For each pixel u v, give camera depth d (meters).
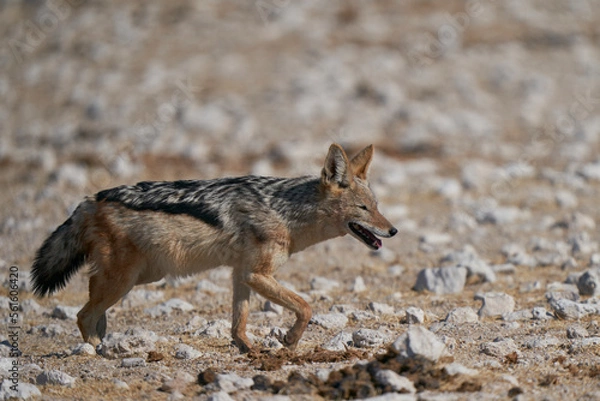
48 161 41.00
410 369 14.52
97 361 17.17
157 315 22.69
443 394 13.81
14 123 49.19
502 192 36.91
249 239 18.62
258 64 56.91
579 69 57.12
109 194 19.05
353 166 20.30
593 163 40.09
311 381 14.37
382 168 40.31
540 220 32.78
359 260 28.80
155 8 66.81
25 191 37.00
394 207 34.44
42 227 32.50
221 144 44.00
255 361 16.52
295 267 28.19
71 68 57.38
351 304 22.75
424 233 31.55
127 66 56.91
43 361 17.58
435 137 45.69
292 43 60.59
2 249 30.03
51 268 19.50
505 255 28.58
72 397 14.55
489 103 51.75
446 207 35.03
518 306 21.55
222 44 60.25
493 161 42.16
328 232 19.61
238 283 18.77
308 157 41.38
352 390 13.92
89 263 19.08
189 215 18.62
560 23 64.44
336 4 67.25
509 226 32.16
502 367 15.68
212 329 19.58
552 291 22.78
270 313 21.81
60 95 53.16
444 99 51.78
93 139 44.84
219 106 49.44
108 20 65.25
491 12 65.88
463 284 24.23
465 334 18.45
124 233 18.62
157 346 18.33
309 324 20.25
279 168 40.12
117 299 18.89
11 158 42.66
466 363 15.80
